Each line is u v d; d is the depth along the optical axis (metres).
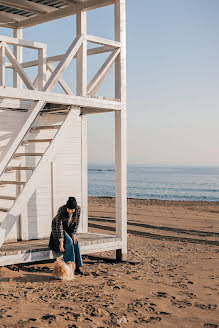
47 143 9.62
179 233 13.86
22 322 5.10
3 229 7.42
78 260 7.77
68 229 7.84
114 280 7.32
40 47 9.41
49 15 9.52
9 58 8.70
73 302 5.95
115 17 9.10
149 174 126.81
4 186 8.55
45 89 7.88
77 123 10.14
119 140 9.12
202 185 75.75
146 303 6.05
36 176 7.85
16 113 9.01
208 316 5.63
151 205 26.34
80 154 10.20
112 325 5.14
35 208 9.41
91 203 28.56
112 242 8.98
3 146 8.81
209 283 7.33
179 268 8.52
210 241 12.38
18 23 10.55
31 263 8.53
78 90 8.45
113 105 8.92
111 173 133.00
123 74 9.13
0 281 7.00
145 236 13.09
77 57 8.48
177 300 6.28
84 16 8.69
